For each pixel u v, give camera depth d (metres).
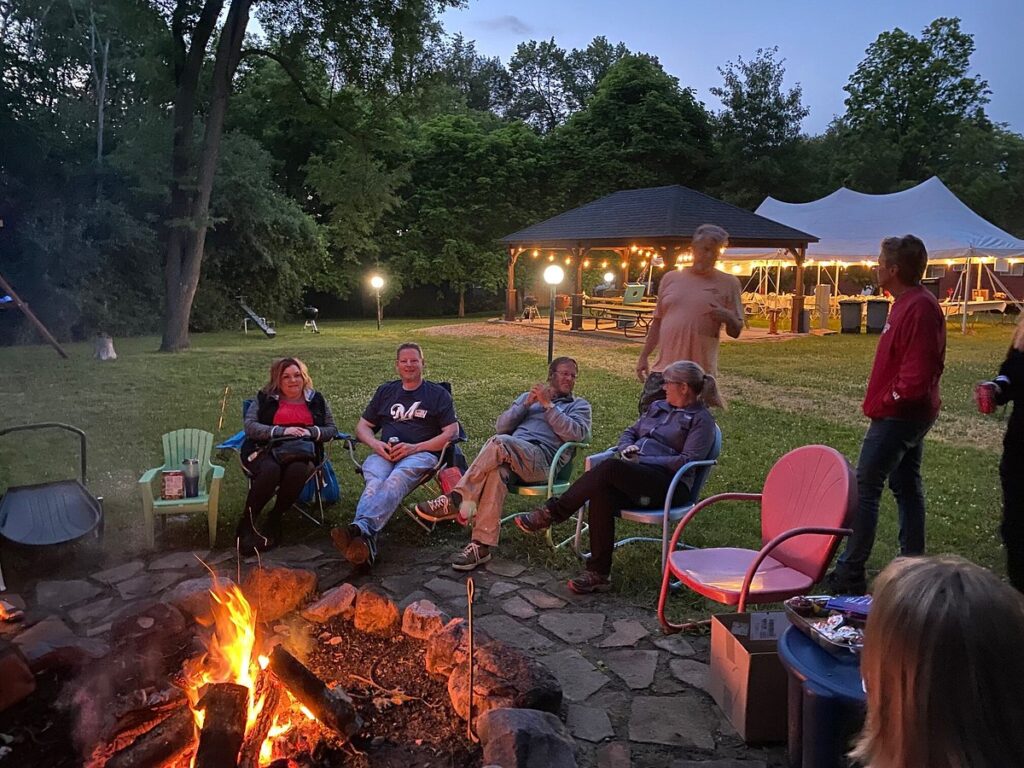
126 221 19.86
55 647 3.02
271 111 27.33
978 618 1.17
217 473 4.75
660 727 2.87
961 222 20.44
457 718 2.79
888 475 4.00
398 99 19.31
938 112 35.69
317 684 2.58
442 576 4.30
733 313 5.00
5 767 2.48
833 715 2.19
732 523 5.23
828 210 23.08
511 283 23.56
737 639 2.86
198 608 3.35
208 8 15.98
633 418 8.79
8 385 11.19
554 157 31.47
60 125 19.81
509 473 4.63
